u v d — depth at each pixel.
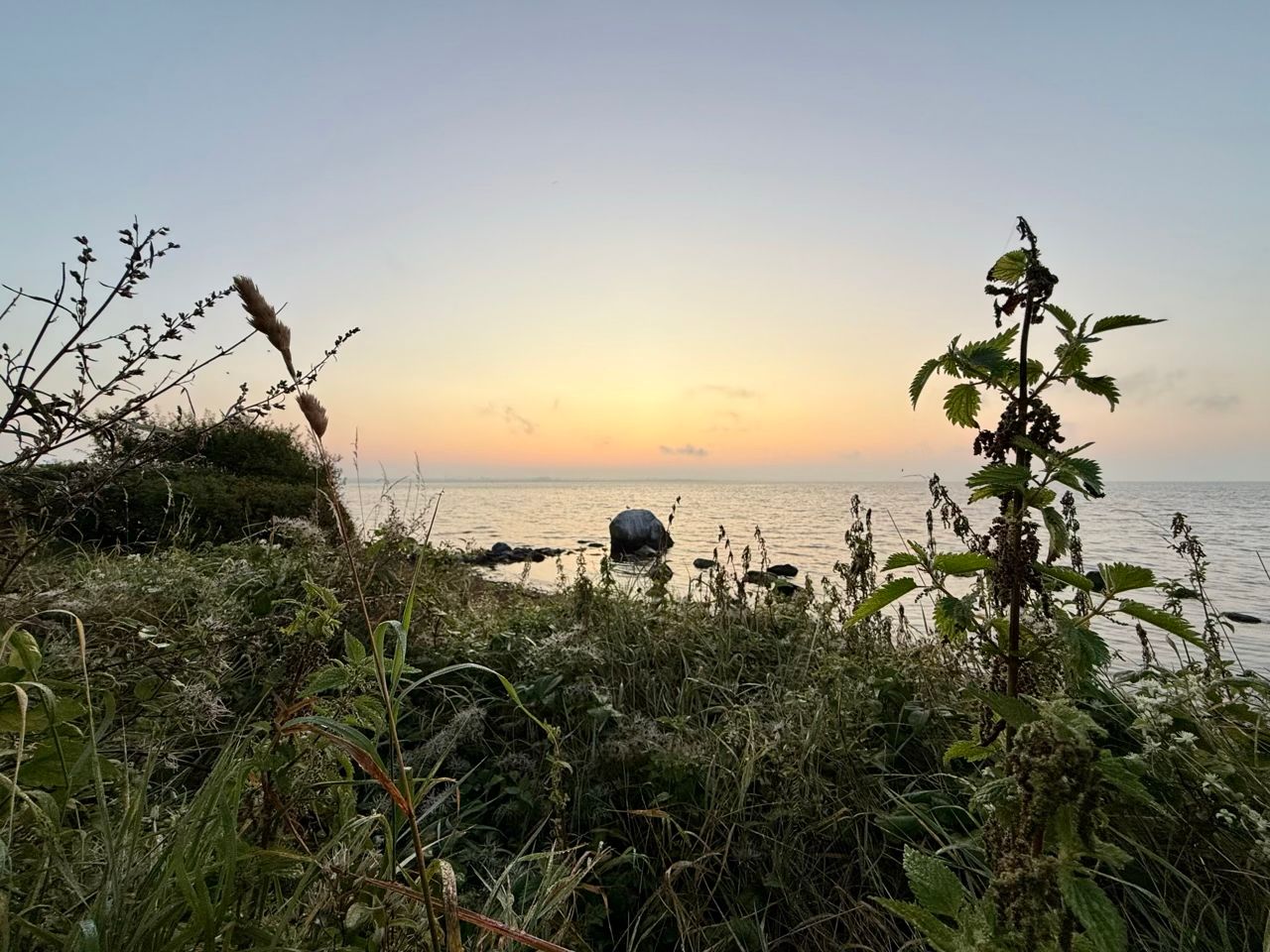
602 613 4.99
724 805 2.74
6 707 1.40
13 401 2.06
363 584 4.07
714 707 3.57
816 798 2.62
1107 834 2.14
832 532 22.28
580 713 3.42
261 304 1.09
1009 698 1.24
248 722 2.33
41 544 2.53
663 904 2.35
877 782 2.76
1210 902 1.98
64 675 2.26
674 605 5.21
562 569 6.52
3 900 1.15
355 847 1.64
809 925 2.33
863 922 2.30
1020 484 1.31
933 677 3.35
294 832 1.62
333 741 1.25
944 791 2.62
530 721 3.40
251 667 2.91
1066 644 1.30
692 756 2.93
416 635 4.16
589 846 2.64
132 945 1.22
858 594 4.31
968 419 1.60
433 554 5.51
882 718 3.17
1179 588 3.21
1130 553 11.48
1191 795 2.21
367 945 1.42
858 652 3.90
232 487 8.02
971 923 1.19
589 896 2.45
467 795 3.00
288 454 10.02
